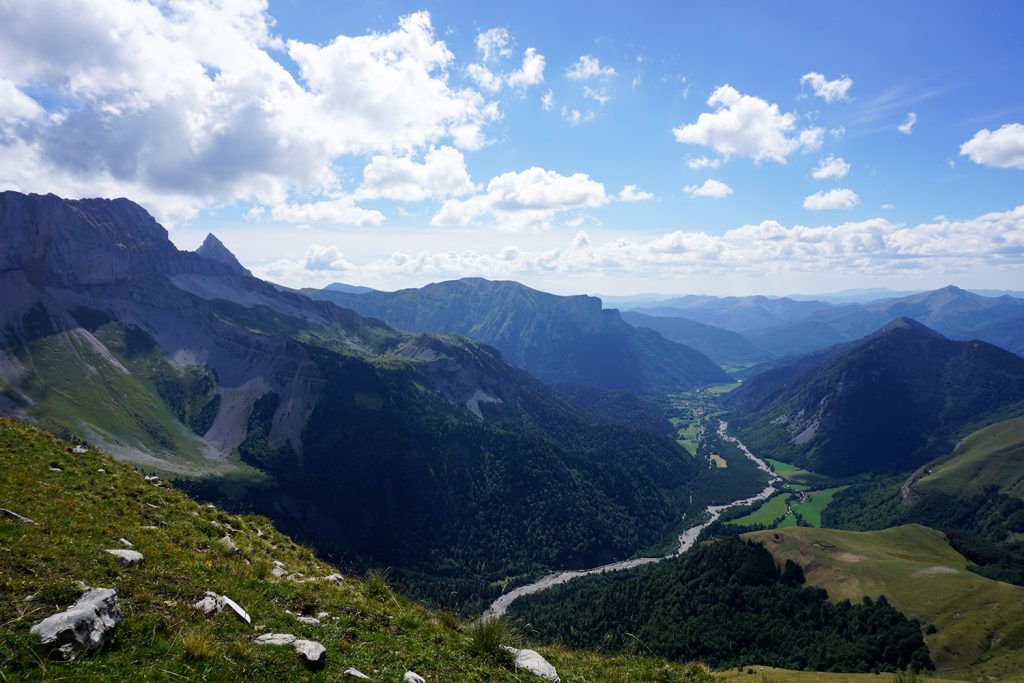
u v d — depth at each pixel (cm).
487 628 1895
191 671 1257
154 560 1852
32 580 1433
